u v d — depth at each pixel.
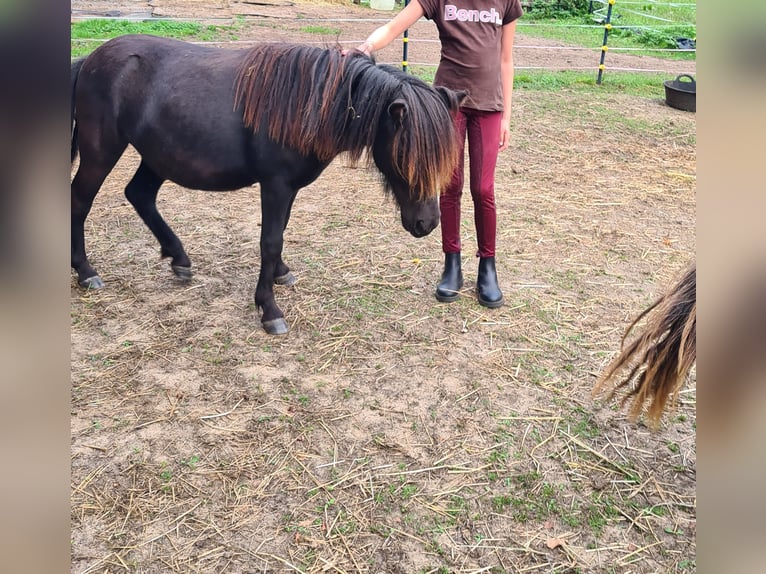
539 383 2.75
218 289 3.44
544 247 4.08
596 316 3.29
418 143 2.50
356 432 2.44
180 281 3.49
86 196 3.17
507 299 3.43
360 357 2.90
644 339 2.01
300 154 2.74
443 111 2.57
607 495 2.18
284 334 3.04
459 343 3.03
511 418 2.54
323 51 2.69
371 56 2.77
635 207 4.79
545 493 2.18
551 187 5.13
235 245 3.96
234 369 2.79
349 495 2.14
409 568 1.88
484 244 3.31
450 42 2.97
